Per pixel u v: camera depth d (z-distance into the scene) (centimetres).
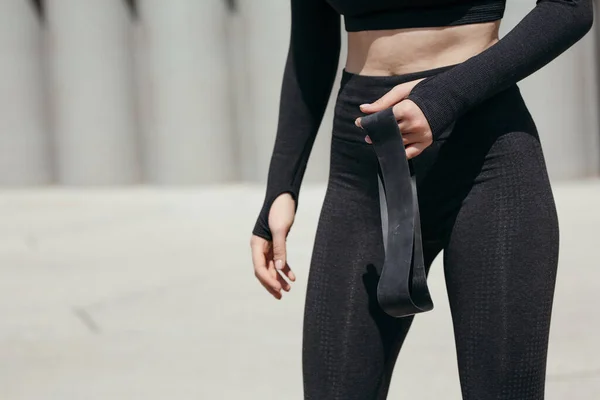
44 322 505
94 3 884
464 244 192
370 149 200
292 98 223
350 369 200
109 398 394
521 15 769
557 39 185
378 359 201
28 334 486
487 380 191
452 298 196
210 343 460
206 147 881
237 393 393
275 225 219
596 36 855
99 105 893
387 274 185
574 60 827
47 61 918
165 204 815
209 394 393
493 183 191
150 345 461
